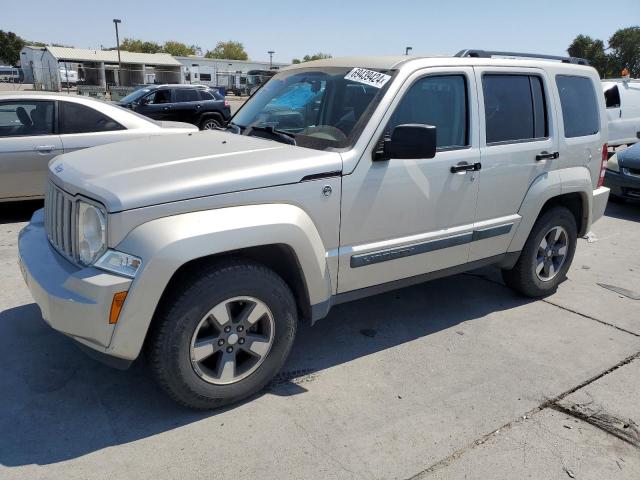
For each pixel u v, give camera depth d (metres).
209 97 16.91
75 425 2.89
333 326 4.19
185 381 2.85
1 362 3.45
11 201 6.59
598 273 5.66
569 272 5.67
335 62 3.99
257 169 2.91
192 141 3.57
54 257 2.95
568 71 4.63
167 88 16.33
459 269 4.09
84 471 2.56
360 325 4.22
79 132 6.77
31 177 6.55
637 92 13.66
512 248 4.38
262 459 2.69
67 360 3.51
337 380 3.43
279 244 2.97
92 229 2.69
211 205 2.76
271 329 3.10
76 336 2.67
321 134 3.44
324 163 3.11
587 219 4.93
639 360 3.82
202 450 2.74
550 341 4.07
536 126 4.32
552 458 2.79
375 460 2.72
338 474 2.61
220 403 3.03
